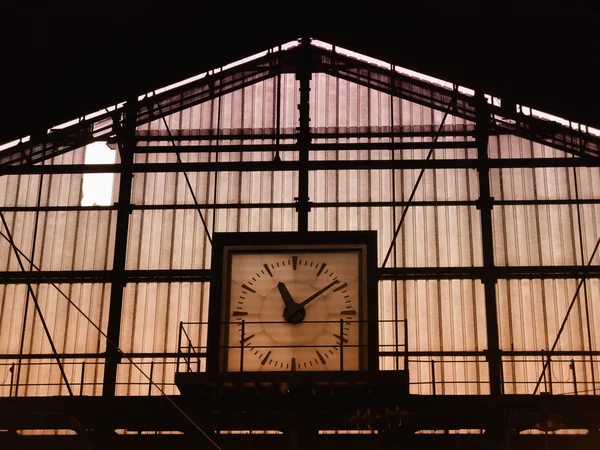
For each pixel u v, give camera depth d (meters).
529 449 20.03
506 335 20.73
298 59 23.14
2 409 18.14
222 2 21.94
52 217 22.02
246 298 17.91
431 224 21.61
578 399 18.03
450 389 20.38
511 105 22.44
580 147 22.12
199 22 22.14
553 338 20.69
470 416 18.72
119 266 21.44
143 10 21.16
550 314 20.84
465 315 20.88
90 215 22.00
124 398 18.22
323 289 17.89
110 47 21.81
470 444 19.91
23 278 21.50
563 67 21.59
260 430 19.86
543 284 21.08
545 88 22.08
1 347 21.00
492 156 22.19
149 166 22.23
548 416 18.12
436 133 22.41
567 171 22.00
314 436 20.17
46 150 22.59
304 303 17.75
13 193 22.22
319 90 22.94
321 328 17.64
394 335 20.77
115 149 22.59
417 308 20.95
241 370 17.20
